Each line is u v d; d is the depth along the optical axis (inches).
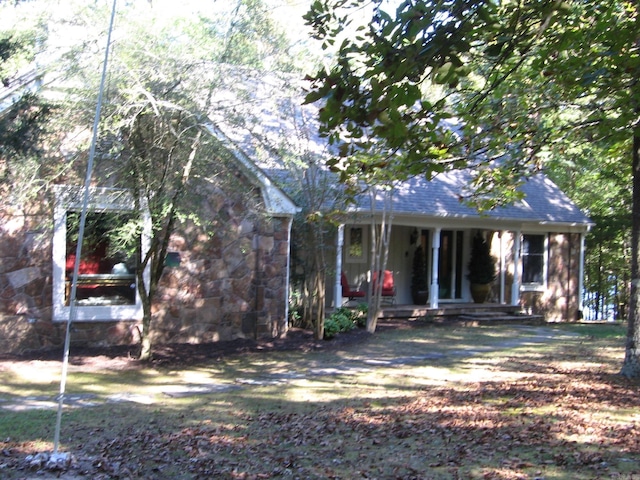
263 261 546.0
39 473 219.3
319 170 538.3
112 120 374.6
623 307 952.3
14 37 389.1
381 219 647.8
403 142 201.8
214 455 246.8
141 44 383.6
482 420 293.6
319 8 209.3
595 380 375.6
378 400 347.3
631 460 231.1
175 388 382.0
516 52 347.6
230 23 427.5
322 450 253.1
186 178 398.0
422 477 216.7
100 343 484.7
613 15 284.0
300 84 465.1
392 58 170.4
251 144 439.8
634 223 370.3
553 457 236.4
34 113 333.4
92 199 403.9
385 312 671.8
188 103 392.5
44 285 464.4
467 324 688.4
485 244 781.3
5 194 414.6
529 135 341.7
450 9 179.0
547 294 829.2
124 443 261.0
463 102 406.9
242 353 491.8
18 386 376.8
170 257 499.2
